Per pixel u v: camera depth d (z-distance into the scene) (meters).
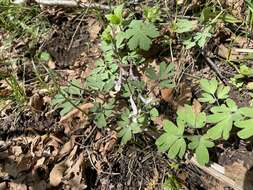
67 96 0.27
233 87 0.26
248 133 0.22
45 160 0.26
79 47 0.31
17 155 0.27
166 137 0.23
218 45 0.28
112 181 0.25
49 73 0.29
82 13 0.32
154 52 0.29
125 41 0.28
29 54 0.31
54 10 0.33
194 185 0.24
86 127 0.27
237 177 0.23
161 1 0.31
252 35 0.28
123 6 0.29
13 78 0.29
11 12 0.33
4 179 0.26
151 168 0.25
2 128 0.28
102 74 0.27
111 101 0.25
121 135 0.24
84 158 0.26
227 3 0.29
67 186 0.25
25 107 0.29
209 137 0.23
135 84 0.25
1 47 0.32
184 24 0.28
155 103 0.26
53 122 0.28
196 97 0.26
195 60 0.28
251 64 0.27
